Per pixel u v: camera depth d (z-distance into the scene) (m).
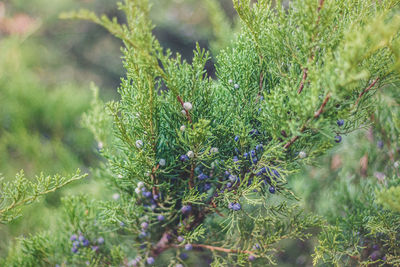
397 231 0.82
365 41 0.70
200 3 2.70
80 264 0.86
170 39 2.63
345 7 0.75
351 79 0.69
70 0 2.62
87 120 0.91
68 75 2.54
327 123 0.72
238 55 0.79
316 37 0.74
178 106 0.76
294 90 0.73
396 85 0.77
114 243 0.87
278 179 0.75
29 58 2.14
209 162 0.79
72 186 0.96
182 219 0.83
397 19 0.70
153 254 0.85
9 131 1.42
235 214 0.79
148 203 0.82
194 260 0.90
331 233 0.80
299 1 0.73
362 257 0.84
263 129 0.77
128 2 0.71
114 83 2.64
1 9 2.43
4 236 0.94
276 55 0.77
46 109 1.45
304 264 0.95
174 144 0.78
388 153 0.92
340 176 0.96
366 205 0.88
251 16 0.77
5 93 1.48
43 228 0.95
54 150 1.32
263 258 0.83
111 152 0.85
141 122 0.76
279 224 0.81
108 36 2.78
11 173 1.20
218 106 0.79
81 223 0.86
